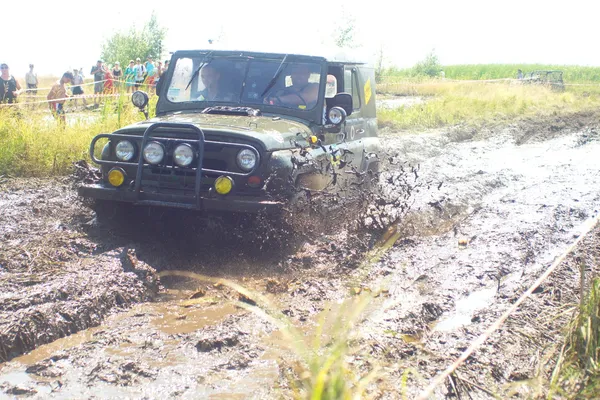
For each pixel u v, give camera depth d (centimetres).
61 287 544
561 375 416
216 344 475
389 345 479
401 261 712
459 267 696
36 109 1752
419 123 2111
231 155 662
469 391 421
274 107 777
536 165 1448
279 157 665
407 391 411
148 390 409
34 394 401
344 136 834
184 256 685
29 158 1163
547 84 4138
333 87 816
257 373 436
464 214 959
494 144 1838
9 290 544
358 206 812
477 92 3356
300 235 699
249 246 683
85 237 710
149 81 2273
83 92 2308
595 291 462
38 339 478
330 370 364
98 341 479
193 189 665
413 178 1196
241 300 579
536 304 578
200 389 412
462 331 517
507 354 476
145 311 551
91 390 408
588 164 1454
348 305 575
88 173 754
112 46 3391
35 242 675
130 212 736
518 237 810
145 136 670
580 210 967
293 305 569
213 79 803
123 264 624
